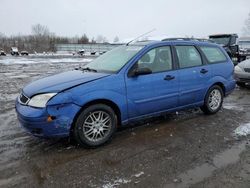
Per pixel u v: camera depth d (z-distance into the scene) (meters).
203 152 4.03
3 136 4.65
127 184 3.19
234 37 17.61
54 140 4.46
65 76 4.54
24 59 27.30
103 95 4.14
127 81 4.41
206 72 5.59
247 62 9.38
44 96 3.85
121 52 5.06
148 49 4.80
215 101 5.93
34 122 3.80
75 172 3.46
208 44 5.91
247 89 9.03
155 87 4.73
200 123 5.33
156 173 3.43
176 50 5.20
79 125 4.01
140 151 4.07
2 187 3.15
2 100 7.30
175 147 4.21
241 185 3.15
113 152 4.04
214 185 3.16
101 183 3.22
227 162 3.71
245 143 4.36
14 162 3.73
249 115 5.91
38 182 3.25
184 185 3.16
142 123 5.29
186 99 5.28
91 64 5.20
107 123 4.31
